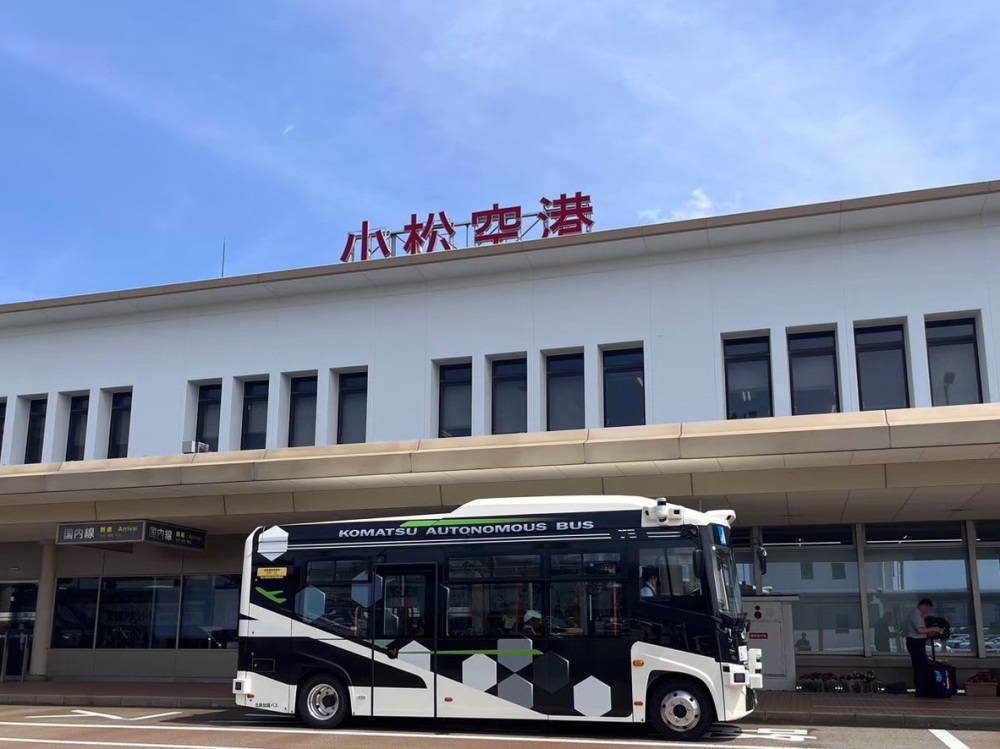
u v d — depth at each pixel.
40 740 14.60
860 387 21.09
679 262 22.44
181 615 25.89
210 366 26.12
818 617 21.55
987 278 20.28
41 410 28.27
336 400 25.16
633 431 19.23
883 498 18.64
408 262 24.00
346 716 15.78
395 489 20.48
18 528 24.50
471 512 15.69
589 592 14.80
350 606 15.88
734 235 21.80
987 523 21.14
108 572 26.70
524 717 14.66
